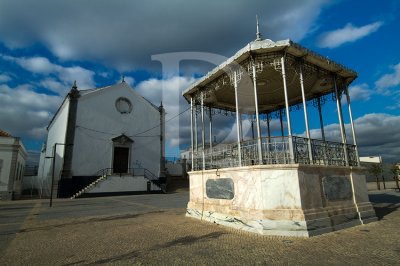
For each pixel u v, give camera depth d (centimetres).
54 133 3084
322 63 888
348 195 856
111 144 2697
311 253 546
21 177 2927
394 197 1855
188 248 600
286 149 756
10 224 985
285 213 698
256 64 821
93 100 2675
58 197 2312
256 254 546
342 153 916
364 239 651
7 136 2367
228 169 853
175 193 2681
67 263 518
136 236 733
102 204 1683
